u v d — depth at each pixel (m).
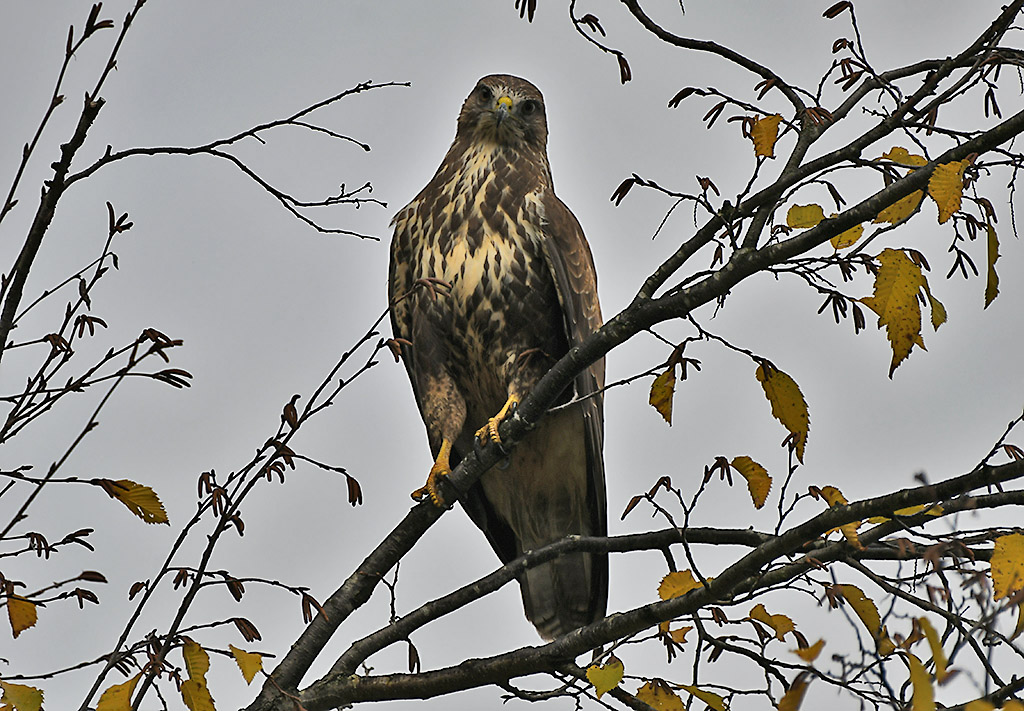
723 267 8.30
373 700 8.56
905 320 7.34
